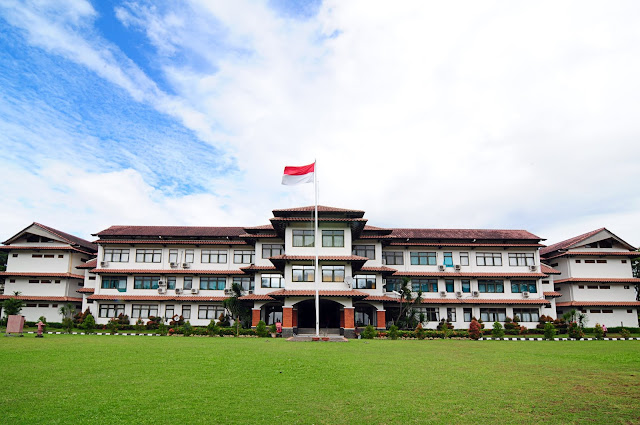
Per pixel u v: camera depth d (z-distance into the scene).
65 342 23.75
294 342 26.31
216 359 16.94
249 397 10.63
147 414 9.08
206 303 43.47
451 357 19.16
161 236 44.53
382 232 41.25
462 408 9.76
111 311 43.66
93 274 46.16
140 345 22.44
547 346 26.03
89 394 10.73
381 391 11.43
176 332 34.69
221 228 47.69
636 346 26.33
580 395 11.09
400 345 25.62
